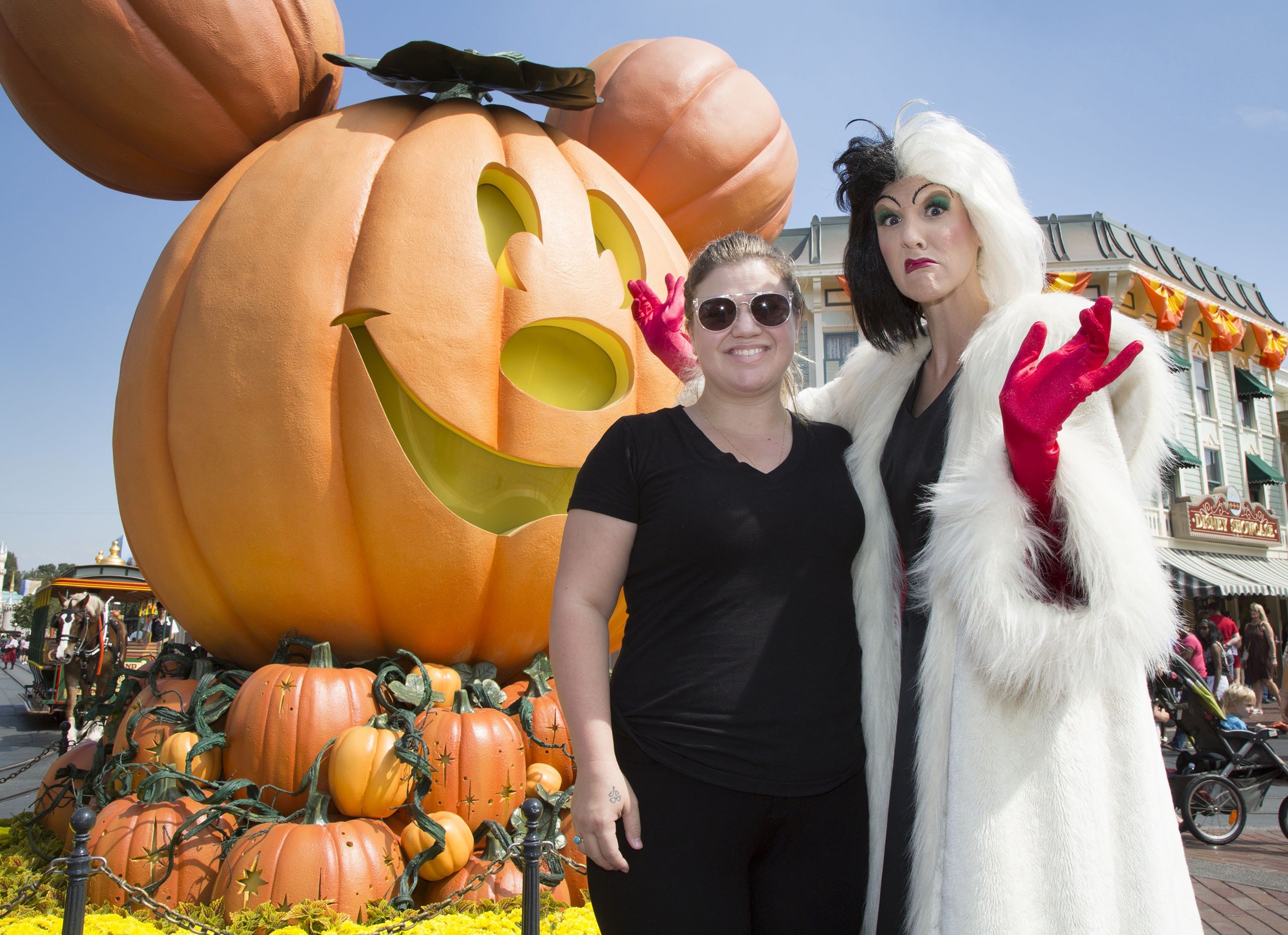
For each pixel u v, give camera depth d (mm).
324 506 3418
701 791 1477
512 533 3572
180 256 3814
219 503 3441
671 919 1430
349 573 3492
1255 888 5000
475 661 3861
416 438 3547
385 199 3592
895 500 1674
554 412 3568
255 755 3121
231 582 3559
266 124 4129
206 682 3307
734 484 1593
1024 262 1631
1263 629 12820
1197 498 18359
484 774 3176
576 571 1582
